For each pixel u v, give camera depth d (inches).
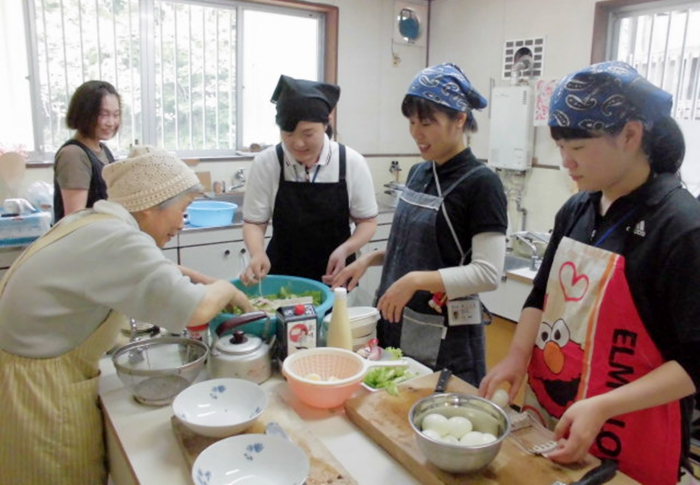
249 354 55.5
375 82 183.3
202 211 137.3
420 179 68.8
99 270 47.7
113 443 50.5
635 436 44.3
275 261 87.8
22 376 48.7
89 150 102.0
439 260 64.7
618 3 137.3
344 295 58.6
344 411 51.7
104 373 58.8
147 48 146.1
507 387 50.7
